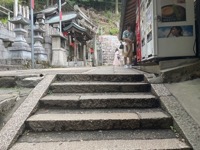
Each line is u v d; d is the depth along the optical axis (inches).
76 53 908.0
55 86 171.2
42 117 129.6
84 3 1856.5
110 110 146.3
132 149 102.6
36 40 579.2
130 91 175.2
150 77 187.0
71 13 1003.9
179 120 124.2
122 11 352.5
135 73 201.9
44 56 592.1
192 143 104.6
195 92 158.6
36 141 112.5
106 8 1969.7
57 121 125.0
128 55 383.2
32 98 148.7
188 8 200.5
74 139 114.9
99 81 192.1
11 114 133.0
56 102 148.8
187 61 197.9
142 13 277.3
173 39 200.7
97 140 113.4
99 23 1695.4
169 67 198.5
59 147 105.3
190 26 200.4
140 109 148.3
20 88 180.5
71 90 171.9
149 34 222.2
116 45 1259.8
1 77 187.0
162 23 200.5
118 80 193.0
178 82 183.0
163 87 168.1
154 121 127.8
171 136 117.5
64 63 697.0
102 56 1179.3
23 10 677.3
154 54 199.9
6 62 450.3
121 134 120.9
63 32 846.5
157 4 201.2
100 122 126.2
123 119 126.8
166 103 143.4
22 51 488.7
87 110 146.2
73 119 126.0
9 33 587.2
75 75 192.2
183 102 145.8
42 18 693.9
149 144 107.5
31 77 190.2
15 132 113.4
